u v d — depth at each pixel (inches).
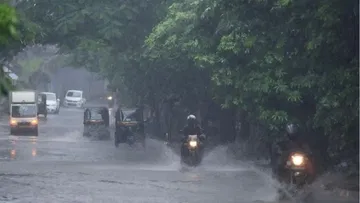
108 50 2721.5
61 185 1428.4
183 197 1246.3
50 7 2566.4
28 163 2071.9
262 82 1560.0
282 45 1461.6
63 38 2645.2
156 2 2628.0
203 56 1844.2
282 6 1357.0
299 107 1627.7
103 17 2556.6
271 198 1224.2
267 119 1576.0
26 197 1240.8
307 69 1515.7
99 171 1770.4
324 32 1280.8
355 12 1199.6
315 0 1317.7
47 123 5123.0
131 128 3031.5
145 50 2652.6
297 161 1119.0
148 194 1286.9
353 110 1285.7
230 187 1418.6
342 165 1569.9
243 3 1472.7
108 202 1171.3
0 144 3070.9
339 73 1315.2
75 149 2842.0
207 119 2947.8
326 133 1357.0
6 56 2490.2
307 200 1154.0
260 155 2245.3
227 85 1739.7
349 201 1170.0
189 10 2368.4
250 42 1503.4
